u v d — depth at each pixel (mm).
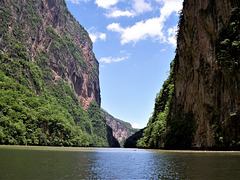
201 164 19125
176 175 14039
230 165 18266
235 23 39281
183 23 58500
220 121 40094
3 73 106375
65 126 111812
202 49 47906
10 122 72562
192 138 48188
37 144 86250
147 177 13516
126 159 25828
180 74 64250
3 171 13977
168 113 74250
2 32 120375
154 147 83125
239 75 36719
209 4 46188
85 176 13484
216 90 42375
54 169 15562
